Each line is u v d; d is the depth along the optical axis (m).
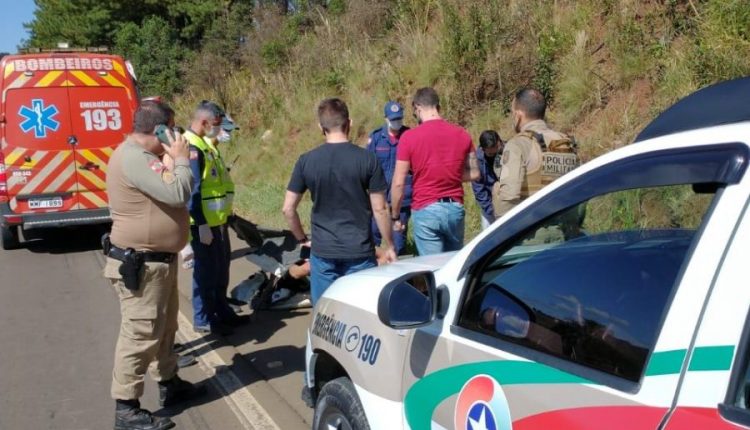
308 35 16.84
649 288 2.03
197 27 26.25
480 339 2.42
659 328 1.80
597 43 8.80
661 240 2.38
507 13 10.13
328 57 14.88
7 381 5.34
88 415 4.71
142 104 4.27
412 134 5.34
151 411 4.72
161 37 25.52
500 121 9.21
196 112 5.70
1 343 6.23
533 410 2.10
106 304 7.46
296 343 5.88
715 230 1.72
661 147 1.97
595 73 8.36
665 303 1.90
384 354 2.90
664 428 1.67
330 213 4.53
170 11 26.70
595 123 8.01
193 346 5.91
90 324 6.75
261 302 6.49
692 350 1.68
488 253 2.51
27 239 11.40
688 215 2.35
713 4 7.41
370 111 12.08
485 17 10.20
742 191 1.71
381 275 3.35
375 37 14.33
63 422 4.61
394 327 2.59
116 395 4.27
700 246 1.75
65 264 9.54
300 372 5.30
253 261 6.70
